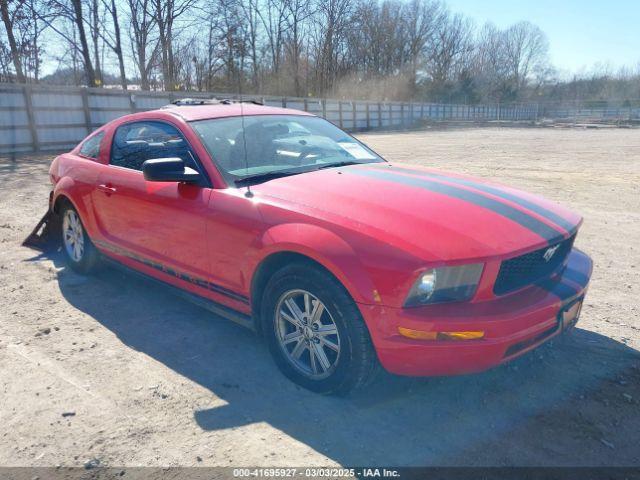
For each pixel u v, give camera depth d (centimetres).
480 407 299
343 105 3859
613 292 470
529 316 269
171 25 3462
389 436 274
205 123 394
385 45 7006
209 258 354
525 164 1498
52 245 588
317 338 303
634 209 839
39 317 421
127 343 378
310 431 278
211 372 338
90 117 2059
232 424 284
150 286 494
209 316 427
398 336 264
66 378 329
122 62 3347
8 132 1820
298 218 300
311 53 5709
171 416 291
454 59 8519
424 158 1706
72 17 2830
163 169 342
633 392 312
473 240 272
